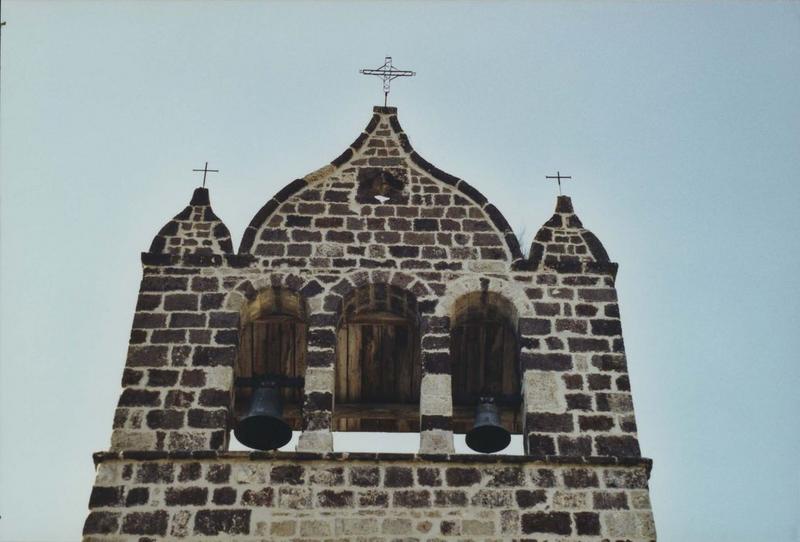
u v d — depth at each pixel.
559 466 18.05
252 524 17.20
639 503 17.70
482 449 20.06
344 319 21.02
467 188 22.41
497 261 21.20
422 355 19.77
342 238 21.41
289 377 20.17
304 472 17.77
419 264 21.06
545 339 20.00
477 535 17.22
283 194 22.00
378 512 17.38
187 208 21.88
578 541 17.25
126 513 17.27
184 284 20.53
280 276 20.73
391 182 22.59
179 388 19.00
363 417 22.78
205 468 17.80
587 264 21.19
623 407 19.06
